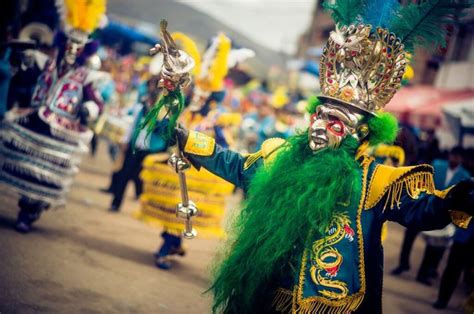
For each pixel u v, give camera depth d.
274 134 10.22
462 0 2.53
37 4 5.15
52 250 4.75
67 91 4.92
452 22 2.54
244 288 2.38
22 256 4.39
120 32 16.80
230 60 5.23
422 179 2.28
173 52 2.53
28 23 5.14
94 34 5.14
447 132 14.09
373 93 2.49
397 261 7.98
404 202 2.28
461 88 17.11
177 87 2.55
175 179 4.94
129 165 6.93
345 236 2.30
